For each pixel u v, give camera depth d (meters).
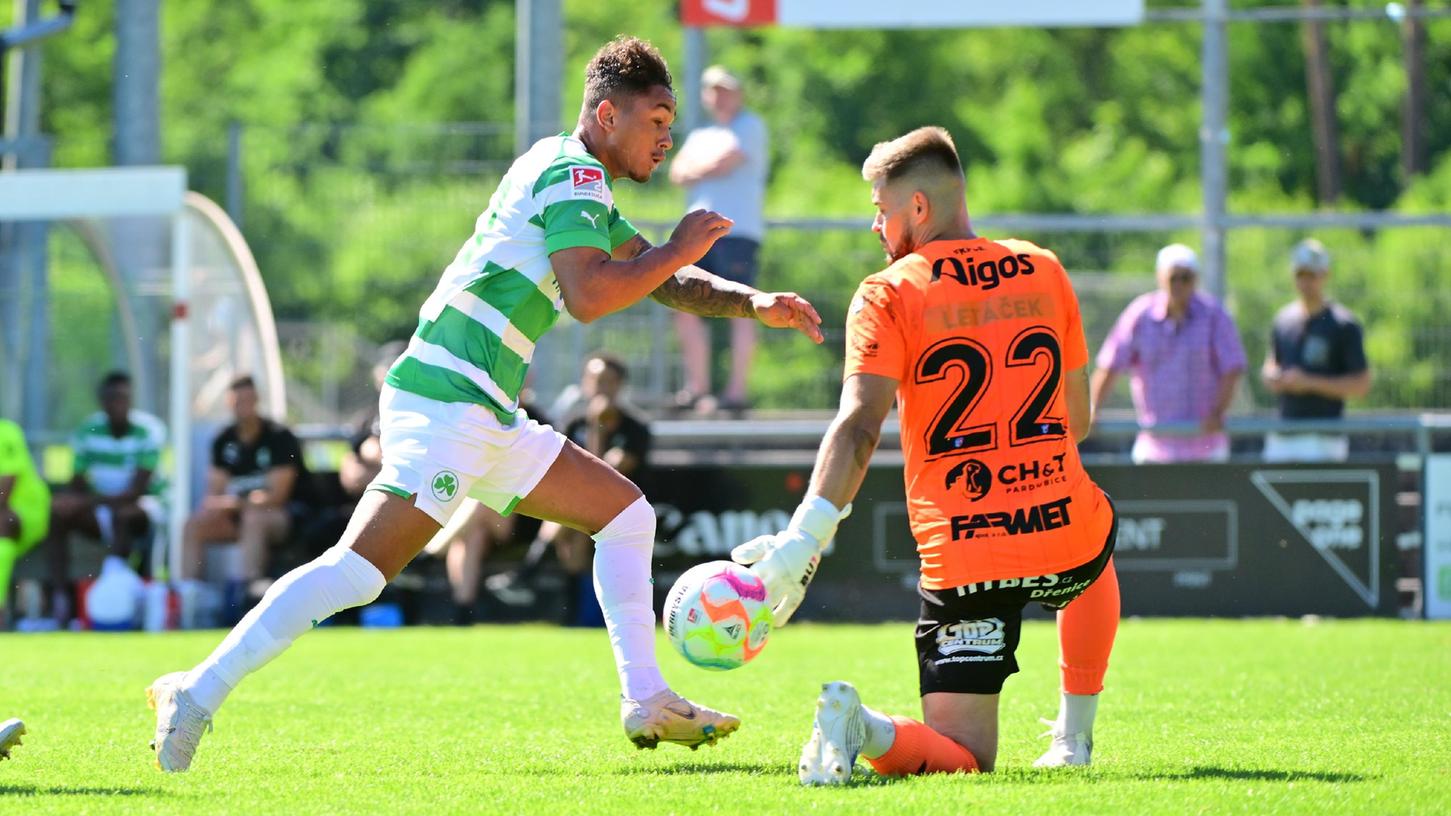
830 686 15.70
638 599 17.61
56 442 47.50
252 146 50.03
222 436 44.41
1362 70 130.25
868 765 16.81
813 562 15.75
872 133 141.00
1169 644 34.53
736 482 43.28
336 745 20.09
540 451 17.47
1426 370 46.25
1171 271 44.03
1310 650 32.88
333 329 51.16
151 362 49.41
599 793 15.59
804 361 47.16
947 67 143.62
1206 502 42.66
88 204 43.94
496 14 146.88
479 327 16.75
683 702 17.28
